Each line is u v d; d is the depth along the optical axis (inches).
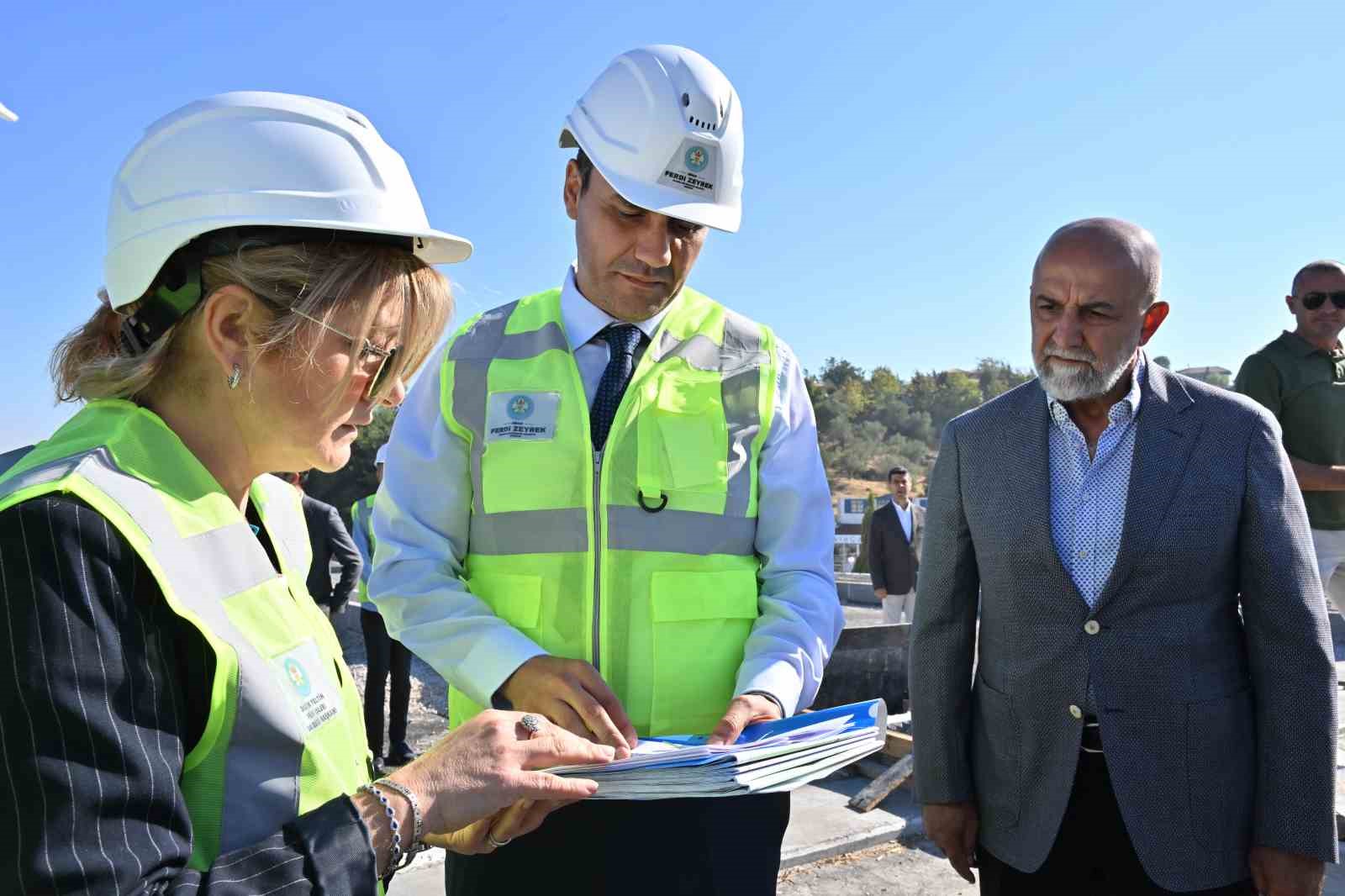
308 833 40.9
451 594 78.3
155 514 40.9
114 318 47.5
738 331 87.7
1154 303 86.7
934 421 3986.2
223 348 44.5
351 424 49.0
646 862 74.0
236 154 43.9
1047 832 86.0
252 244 43.6
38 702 34.3
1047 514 87.2
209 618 41.1
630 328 83.6
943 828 96.9
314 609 53.1
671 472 79.1
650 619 77.6
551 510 78.8
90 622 36.3
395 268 46.9
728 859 74.9
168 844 36.7
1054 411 90.2
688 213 76.6
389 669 249.8
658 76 77.9
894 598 420.2
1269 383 179.5
